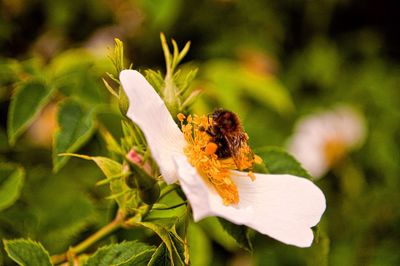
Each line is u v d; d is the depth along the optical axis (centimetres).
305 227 26
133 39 47
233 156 27
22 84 30
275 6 59
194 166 26
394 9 71
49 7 42
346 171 54
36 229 31
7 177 30
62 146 29
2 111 36
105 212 32
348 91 62
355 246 49
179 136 26
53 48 42
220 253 43
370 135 57
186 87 27
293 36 63
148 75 27
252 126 46
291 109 55
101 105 31
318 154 55
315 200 27
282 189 27
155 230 26
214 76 36
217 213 24
